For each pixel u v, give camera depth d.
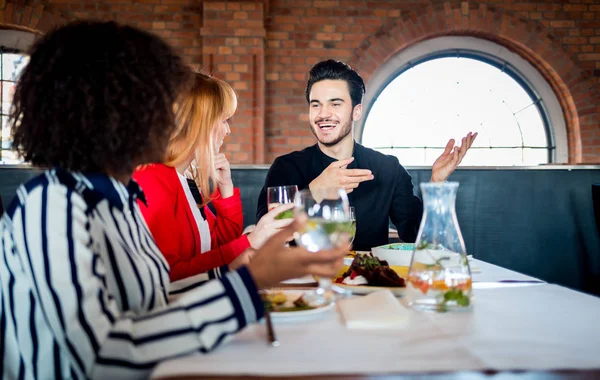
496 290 1.03
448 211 0.88
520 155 5.18
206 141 1.52
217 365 0.60
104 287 0.68
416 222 2.06
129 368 0.62
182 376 0.57
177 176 1.41
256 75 4.72
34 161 0.74
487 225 2.68
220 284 0.69
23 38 4.66
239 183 2.83
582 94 5.00
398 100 5.15
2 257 0.74
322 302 0.87
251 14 4.69
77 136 0.71
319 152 2.14
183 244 1.38
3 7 4.53
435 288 0.85
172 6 4.82
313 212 0.75
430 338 0.70
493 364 0.59
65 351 0.66
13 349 0.74
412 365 0.59
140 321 0.65
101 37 0.72
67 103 0.69
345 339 0.70
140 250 0.86
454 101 5.16
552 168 2.67
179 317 0.65
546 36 4.97
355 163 2.12
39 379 0.73
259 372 0.58
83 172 0.74
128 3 4.79
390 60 5.09
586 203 2.65
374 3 4.92
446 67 5.14
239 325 0.67
